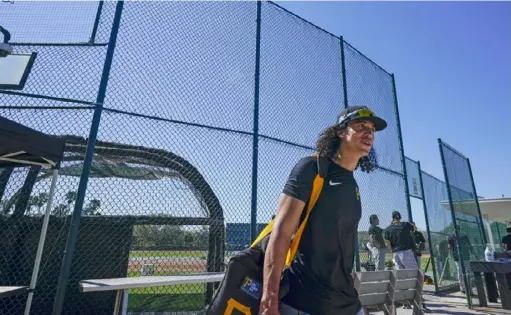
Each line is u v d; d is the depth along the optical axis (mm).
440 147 7242
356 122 1815
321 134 1847
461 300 6863
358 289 3346
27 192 3441
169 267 3545
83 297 3314
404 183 6535
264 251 1620
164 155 3785
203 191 3861
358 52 6480
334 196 1639
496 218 13164
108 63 3586
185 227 3680
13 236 3305
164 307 3625
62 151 2939
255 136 4344
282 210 1538
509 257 7766
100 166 3697
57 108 3398
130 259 3432
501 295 5930
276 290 1396
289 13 5406
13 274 3201
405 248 5840
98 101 3430
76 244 3312
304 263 1598
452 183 7801
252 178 4176
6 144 2418
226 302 1521
